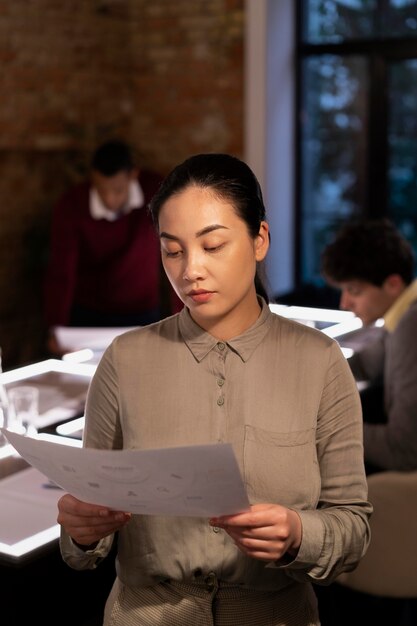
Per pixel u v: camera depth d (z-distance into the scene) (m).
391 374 3.03
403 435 2.95
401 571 2.79
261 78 6.30
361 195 6.65
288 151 6.65
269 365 1.62
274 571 1.63
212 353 1.63
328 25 6.53
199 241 1.52
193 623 1.63
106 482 1.46
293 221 6.83
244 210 1.53
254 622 1.64
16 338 6.18
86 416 1.71
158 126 6.67
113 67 6.61
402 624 3.45
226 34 6.36
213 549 1.60
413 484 2.75
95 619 2.64
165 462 1.38
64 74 6.24
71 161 6.44
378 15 6.39
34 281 6.25
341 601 3.27
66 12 6.19
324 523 1.53
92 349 4.00
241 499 1.41
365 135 6.57
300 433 1.59
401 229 6.59
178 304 5.14
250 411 1.60
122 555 1.68
